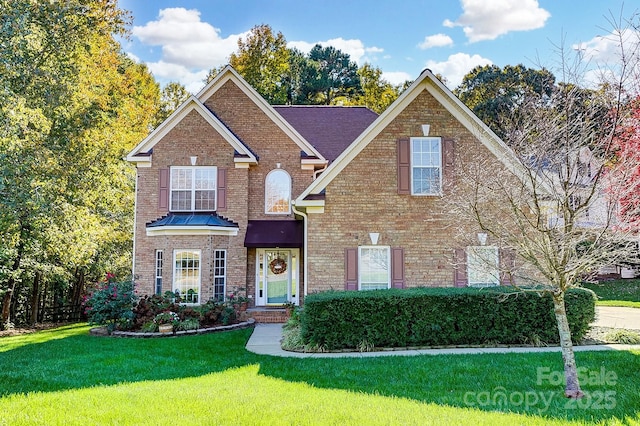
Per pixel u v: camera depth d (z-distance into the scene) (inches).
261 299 852.0
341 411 287.0
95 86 1061.1
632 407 291.4
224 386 354.9
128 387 354.6
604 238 332.2
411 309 516.4
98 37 1041.5
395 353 482.3
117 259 1145.4
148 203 844.6
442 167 669.9
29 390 349.7
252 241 815.7
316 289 654.5
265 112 909.8
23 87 776.9
